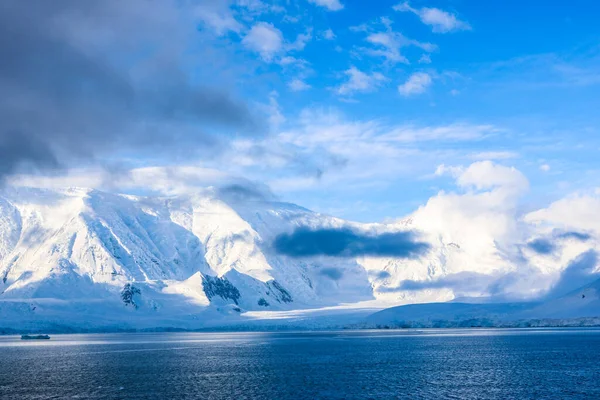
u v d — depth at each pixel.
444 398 127.94
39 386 145.62
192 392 136.38
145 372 174.88
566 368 176.88
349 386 144.50
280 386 145.00
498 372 169.12
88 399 127.44
